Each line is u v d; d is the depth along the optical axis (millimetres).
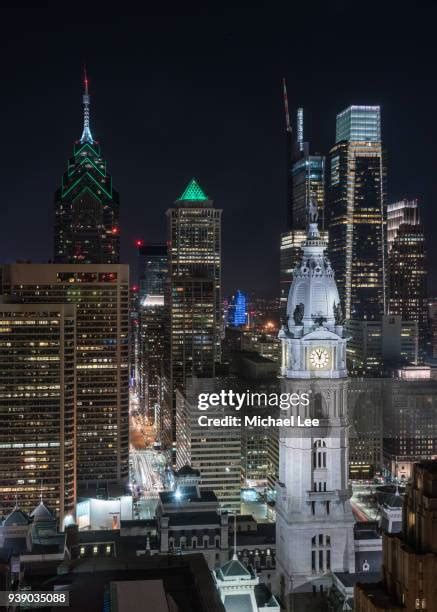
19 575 136750
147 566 93500
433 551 131750
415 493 138125
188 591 86125
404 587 132125
